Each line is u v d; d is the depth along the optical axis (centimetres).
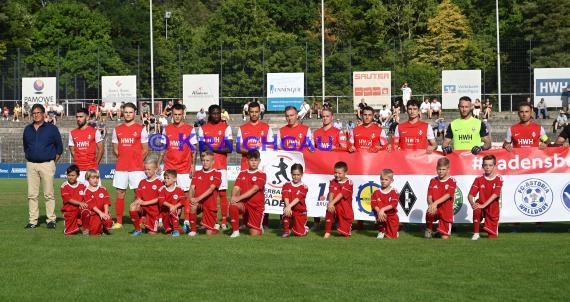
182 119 1734
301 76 5391
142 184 1566
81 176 1720
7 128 5088
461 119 1617
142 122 5044
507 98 5306
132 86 5488
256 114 1698
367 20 7406
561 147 1552
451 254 1275
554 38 5797
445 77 5228
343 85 5512
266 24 6888
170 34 8194
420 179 1576
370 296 995
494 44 6612
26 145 1678
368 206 1591
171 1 9475
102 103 5497
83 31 7800
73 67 5753
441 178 1491
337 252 1302
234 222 1513
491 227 1484
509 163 1552
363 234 1548
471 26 7475
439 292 1013
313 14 7669
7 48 7225
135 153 1697
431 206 1470
